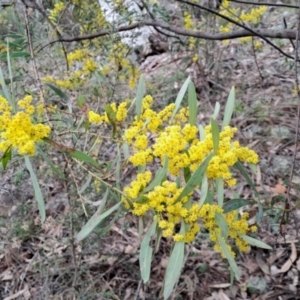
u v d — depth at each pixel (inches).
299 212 45.9
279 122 65.2
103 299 38.9
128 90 55.6
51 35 35.6
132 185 17.5
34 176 17.1
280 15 87.8
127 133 18.8
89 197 36.5
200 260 45.4
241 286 43.3
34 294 40.9
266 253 46.4
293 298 41.8
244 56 83.5
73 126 25.0
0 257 45.6
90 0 44.0
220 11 63.7
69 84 46.0
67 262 43.2
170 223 16.9
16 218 41.1
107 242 47.6
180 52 74.6
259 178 53.3
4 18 38.3
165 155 16.5
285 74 76.4
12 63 40.1
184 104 60.2
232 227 20.5
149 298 41.9
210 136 17.0
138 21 43.3
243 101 70.6
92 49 46.6
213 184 18.1
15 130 16.3
